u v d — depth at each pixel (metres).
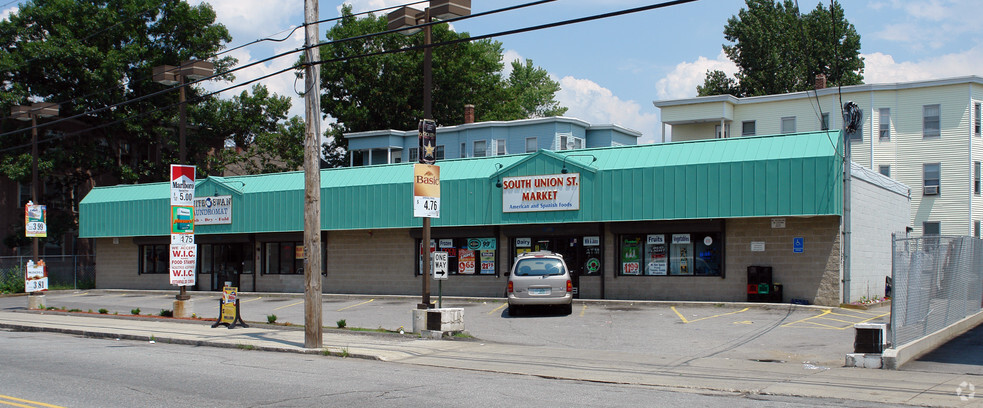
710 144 23.84
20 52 44.06
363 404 9.69
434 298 27.78
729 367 12.91
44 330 21.02
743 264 23.34
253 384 11.29
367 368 13.17
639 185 24.08
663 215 23.62
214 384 11.28
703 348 15.44
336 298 29.39
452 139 45.91
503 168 26.33
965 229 36.81
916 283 13.99
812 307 21.36
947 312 16.25
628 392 10.72
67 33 43.69
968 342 15.18
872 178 25.77
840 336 16.56
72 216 47.41
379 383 11.41
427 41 17.83
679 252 24.55
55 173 47.66
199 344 17.16
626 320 20.11
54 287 40.84
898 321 12.90
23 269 41.22
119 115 45.56
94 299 32.97
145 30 47.00
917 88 38.25
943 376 11.60
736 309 22.02
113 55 44.03
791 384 11.15
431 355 14.60
